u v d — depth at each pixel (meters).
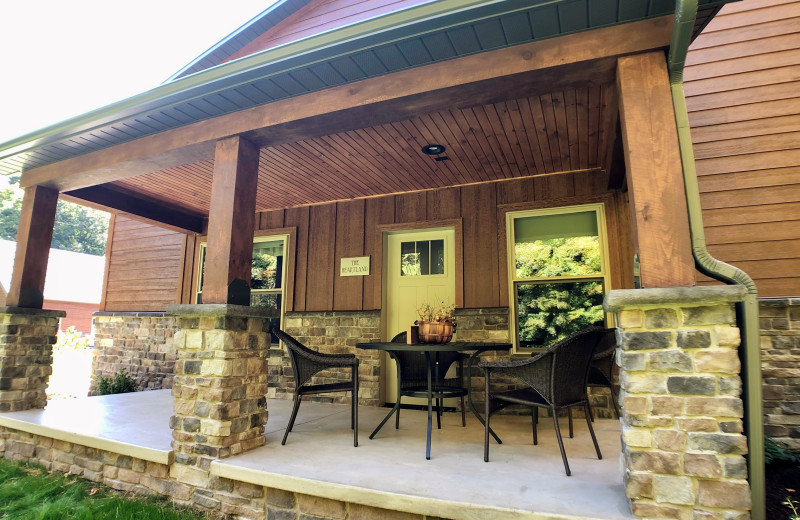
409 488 2.28
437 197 5.14
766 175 3.69
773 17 3.85
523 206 4.71
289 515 2.52
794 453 3.22
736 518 1.87
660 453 1.98
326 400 5.23
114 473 3.28
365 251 5.42
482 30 2.39
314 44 2.58
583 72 2.49
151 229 7.23
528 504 2.07
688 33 2.00
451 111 3.43
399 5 4.55
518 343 4.54
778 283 3.55
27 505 2.97
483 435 3.45
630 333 2.09
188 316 3.06
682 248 2.11
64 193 4.94
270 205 5.95
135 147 3.79
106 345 7.07
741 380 2.04
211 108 3.28
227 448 2.85
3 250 13.74
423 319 3.46
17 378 4.28
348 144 4.02
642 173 2.21
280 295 5.93
